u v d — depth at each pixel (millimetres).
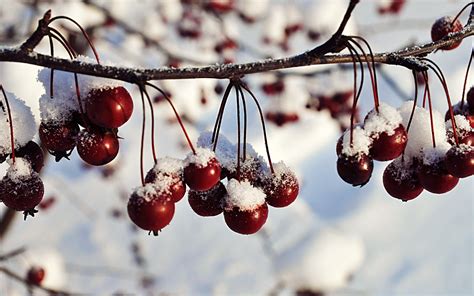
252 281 1093
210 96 1294
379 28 1604
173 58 897
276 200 486
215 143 486
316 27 1163
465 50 1493
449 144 487
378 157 478
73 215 1317
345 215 1232
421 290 1011
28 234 1253
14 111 483
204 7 1091
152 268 1185
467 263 1064
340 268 1004
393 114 479
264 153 1366
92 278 1146
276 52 1190
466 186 1262
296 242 1097
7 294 947
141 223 471
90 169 1329
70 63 469
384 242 1145
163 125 1540
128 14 1207
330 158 1423
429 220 1189
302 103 967
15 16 1128
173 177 475
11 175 481
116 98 474
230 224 483
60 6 980
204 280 1130
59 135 481
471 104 508
